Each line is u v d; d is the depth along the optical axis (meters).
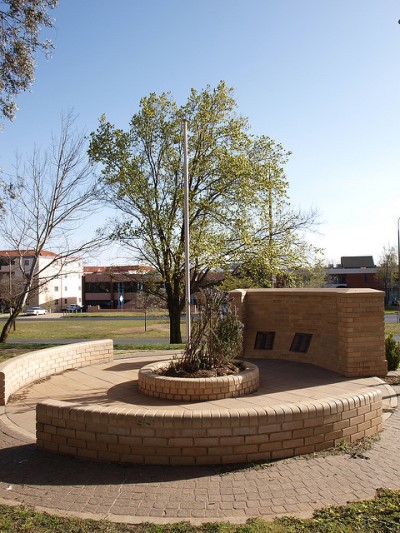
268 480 4.45
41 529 3.53
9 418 6.63
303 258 18.42
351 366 8.78
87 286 71.44
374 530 3.43
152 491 4.24
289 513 3.80
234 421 4.85
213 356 7.77
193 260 17.58
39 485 4.39
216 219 17.92
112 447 4.95
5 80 11.15
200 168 17.73
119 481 4.46
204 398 6.83
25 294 18.55
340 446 5.28
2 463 4.95
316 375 8.86
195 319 8.06
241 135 17.94
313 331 10.38
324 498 4.07
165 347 14.57
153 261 18.95
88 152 17.89
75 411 5.10
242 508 3.90
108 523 3.63
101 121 17.94
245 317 11.50
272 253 17.66
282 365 9.92
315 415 5.14
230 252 17.91
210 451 4.83
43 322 43.47
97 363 10.57
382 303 9.01
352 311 8.88
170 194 17.95
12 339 26.77
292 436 5.02
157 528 3.55
